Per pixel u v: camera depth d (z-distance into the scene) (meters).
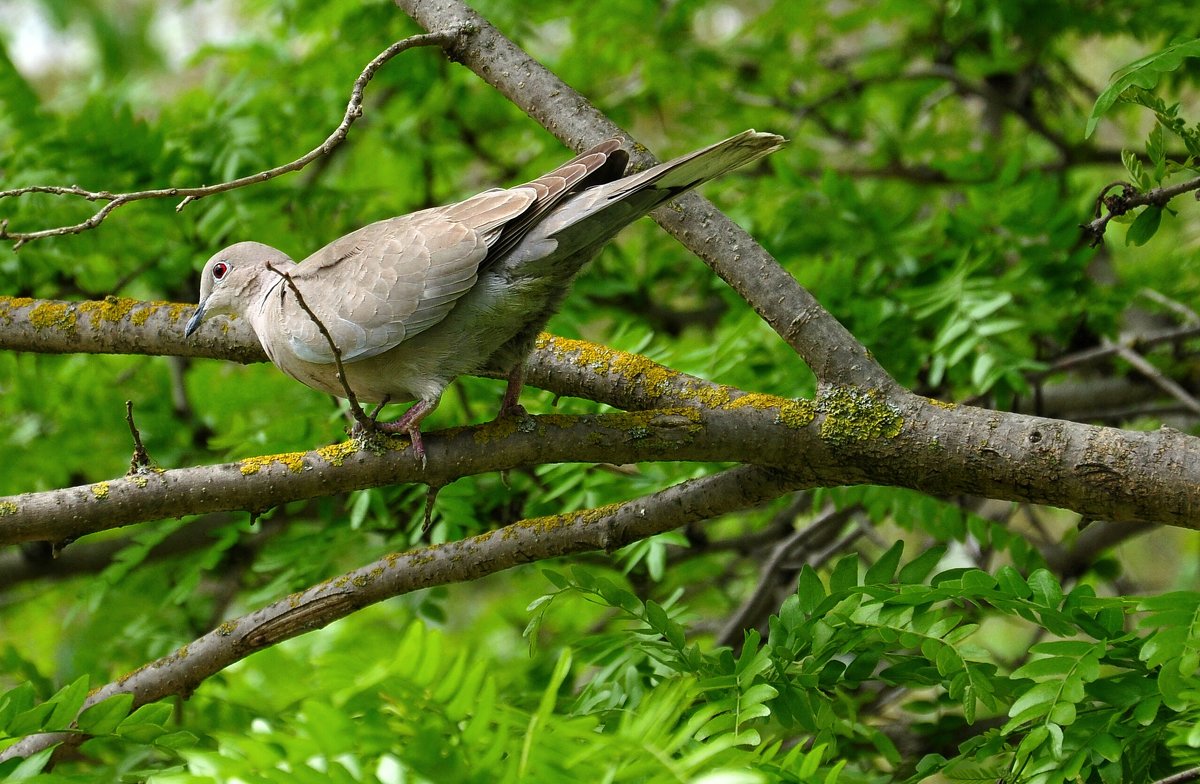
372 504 9.97
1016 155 11.12
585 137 7.70
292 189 12.12
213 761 4.41
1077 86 14.80
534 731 4.48
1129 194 6.54
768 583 10.70
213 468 7.01
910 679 6.74
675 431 6.91
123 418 12.03
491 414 10.68
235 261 8.88
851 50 19.38
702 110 14.18
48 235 6.22
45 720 6.05
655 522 7.28
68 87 15.05
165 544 11.67
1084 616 6.30
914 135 15.14
